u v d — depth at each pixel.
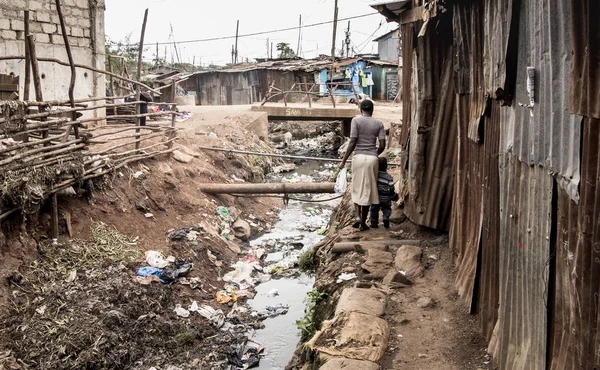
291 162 19.89
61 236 7.29
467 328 4.76
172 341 6.42
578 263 2.75
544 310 3.27
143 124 12.02
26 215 6.79
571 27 2.71
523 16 3.62
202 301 7.53
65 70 13.16
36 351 5.57
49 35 12.73
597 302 2.56
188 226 9.28
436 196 6.65
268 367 6.13
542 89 3.27
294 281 8.56
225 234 9.95
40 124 6.91
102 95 14.27
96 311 6.22
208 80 35.69
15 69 12.09
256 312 7.46
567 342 2.96
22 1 12.06
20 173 6.36
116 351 5.91
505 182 4.06
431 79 6.50
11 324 5.77
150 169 10.03
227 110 20.36
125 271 7.21
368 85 33.16
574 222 2.86
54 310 6.07
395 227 7.39
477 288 4.88
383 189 7.29
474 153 5.25
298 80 33.88
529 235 3.55
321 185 10.70
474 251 5.16
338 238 7.40
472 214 5.34
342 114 20.19
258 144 17.67
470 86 5.38
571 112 2.74
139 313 6.62
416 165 6.73
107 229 7.92
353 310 5.05
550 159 3.12
